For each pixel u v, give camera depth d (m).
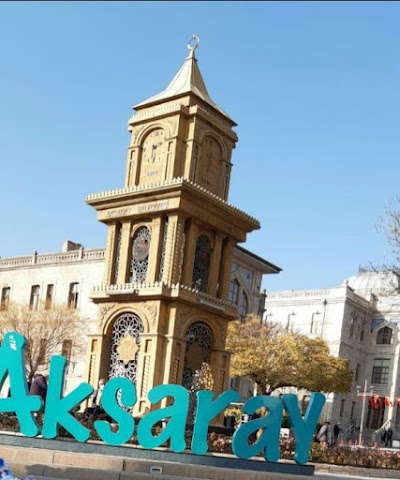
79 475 18.94
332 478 22.48
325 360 61.25
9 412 23.31
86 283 59.59
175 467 20.03
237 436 21.44
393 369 83.75
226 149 30.48
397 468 32.94
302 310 85.31
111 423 24.64
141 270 28.89
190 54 31.22
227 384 29.25
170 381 26.78
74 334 57.50
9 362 21.45
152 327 27.25
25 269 63.53
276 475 20.78
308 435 22.45
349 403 82.62
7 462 19.11
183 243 28.25
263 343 57.66
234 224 30.19
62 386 21.38
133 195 28.70
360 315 85.50
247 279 62.75
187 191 27.62
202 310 28.41
